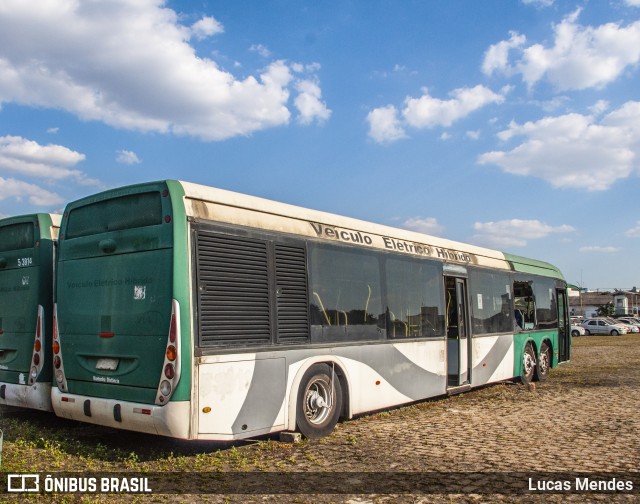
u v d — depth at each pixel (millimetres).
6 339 9492
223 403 7082
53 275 9312
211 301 7109
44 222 9375
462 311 12867
